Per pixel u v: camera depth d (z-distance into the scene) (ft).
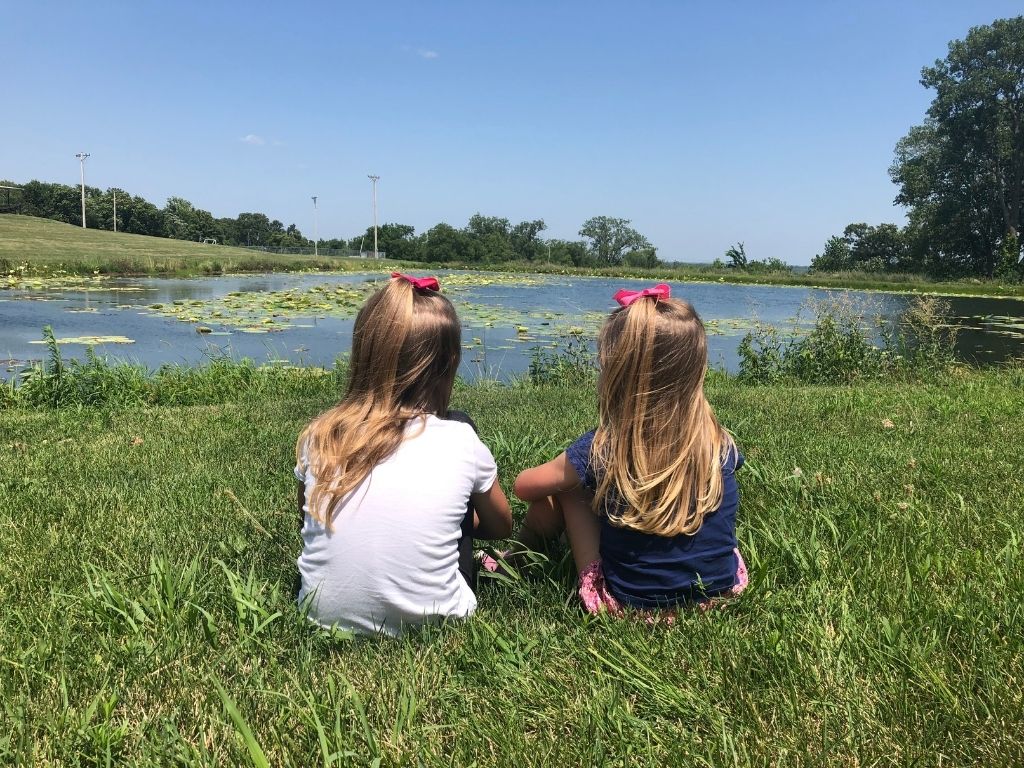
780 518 7.68
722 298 87.66
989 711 4.41
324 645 5.51
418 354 5.64
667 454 5.58
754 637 5.43
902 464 10.28
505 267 192.75
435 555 5.48
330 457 5.53
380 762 4.08
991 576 6.36
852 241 184.14
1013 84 126.52
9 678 4.94
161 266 103.09
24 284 73.10
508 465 9.87
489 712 4.65
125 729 4.37
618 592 5.91
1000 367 30.58
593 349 33.86
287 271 128.06
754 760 4.13
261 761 3.90
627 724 4.49
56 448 12.84
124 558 7.09
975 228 141.79
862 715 4.46
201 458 11.82
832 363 26.99
